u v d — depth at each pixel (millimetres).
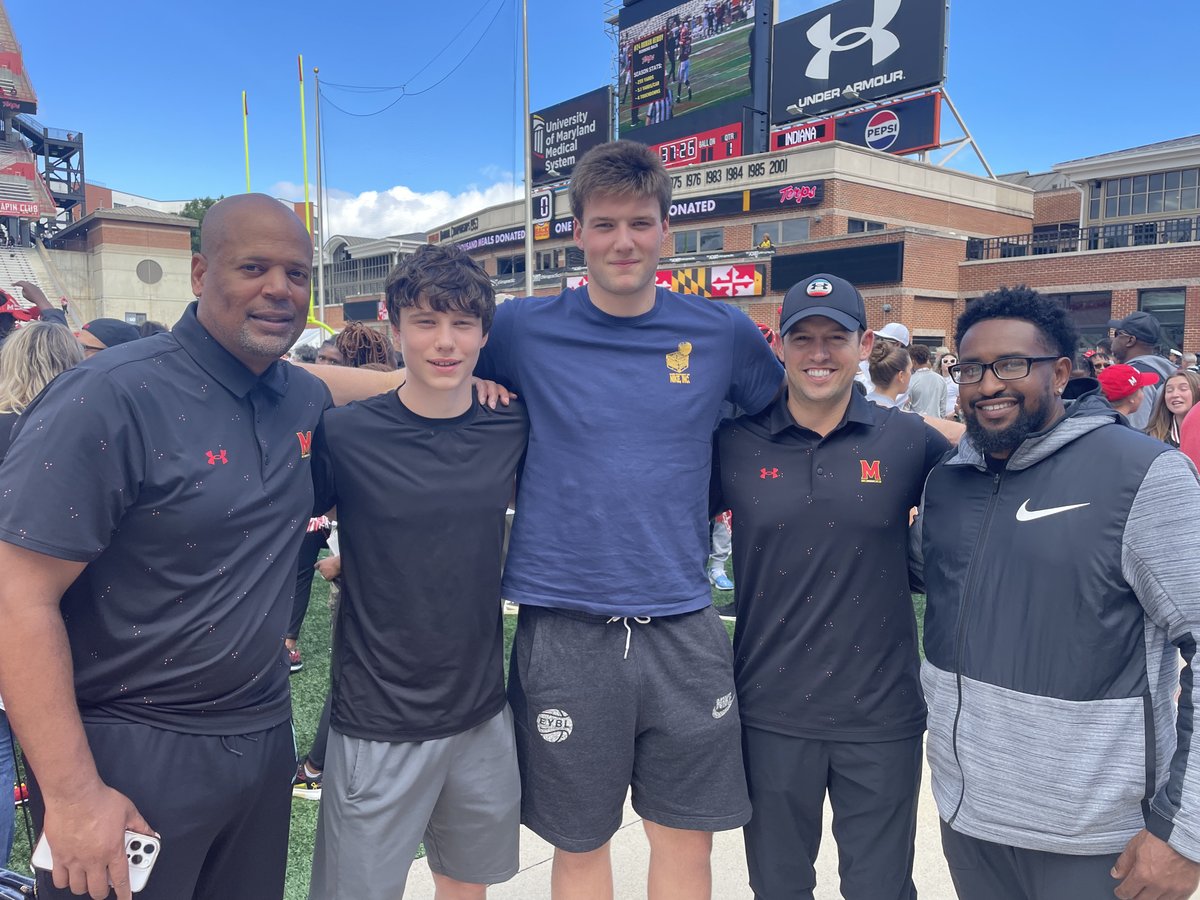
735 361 2283
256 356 1722
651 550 2090
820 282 2076
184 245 46469
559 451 2131
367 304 41688
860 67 27969
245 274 1659
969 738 1806
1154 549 1617
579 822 2127
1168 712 1687
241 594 1704
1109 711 1656
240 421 1737
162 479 1601
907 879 2172
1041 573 1720
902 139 27500
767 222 27750
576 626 2111
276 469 1783
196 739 1670
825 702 2115
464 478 2025
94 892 1533
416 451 2004
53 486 1497
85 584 1621
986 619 1798
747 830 2268
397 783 2008
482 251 40625
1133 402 5148
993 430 1798
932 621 1948
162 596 1628
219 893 1856
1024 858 1762
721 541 6340
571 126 36000
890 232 22375
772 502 2146
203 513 1641
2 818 2385
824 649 2115
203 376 1702
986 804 1773
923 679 1970
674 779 2150
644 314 2188
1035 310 1775
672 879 2244
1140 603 1676
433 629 2002
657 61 33000
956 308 23688
